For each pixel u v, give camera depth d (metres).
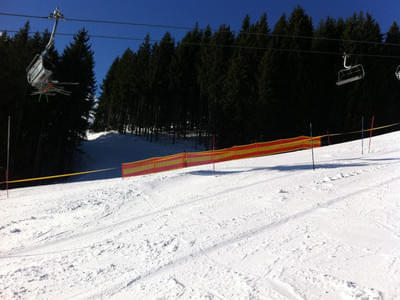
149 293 3.45
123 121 50.16
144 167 20.20
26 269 4.48
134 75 48.38
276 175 10.16
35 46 31.38
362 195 6.56
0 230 7.04
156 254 4.61
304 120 33.91
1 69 23.20
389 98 36.84
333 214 5.57
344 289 3.08
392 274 3.30
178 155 18.47
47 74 8.23
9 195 12.25
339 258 3.82
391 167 9.28
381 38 38.34
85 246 5.39
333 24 42.88
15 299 3.51
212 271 3.86
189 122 49.66
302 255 4.03
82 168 30.25
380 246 4.04
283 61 37.09
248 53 38.19
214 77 40.09
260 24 42.16
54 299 3.49
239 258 4.17
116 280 3.87
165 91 45.75
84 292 3.61
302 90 34.34
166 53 50.12
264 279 3.50
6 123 22.97
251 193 7.97
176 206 7.61
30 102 25.78
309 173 9.79
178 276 3.82
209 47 44.03
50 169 30.62
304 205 6.34
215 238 5.03
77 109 31.11
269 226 5.32
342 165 10.66
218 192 8.61
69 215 7.74
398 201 5.83
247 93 34.66
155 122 45.47
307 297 3.03
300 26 39.94
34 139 29.11
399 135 18.48
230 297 3.19
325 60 38.28
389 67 39.00
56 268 4.44
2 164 23.16
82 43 32.31
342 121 35.19
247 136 33.22
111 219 7.08
